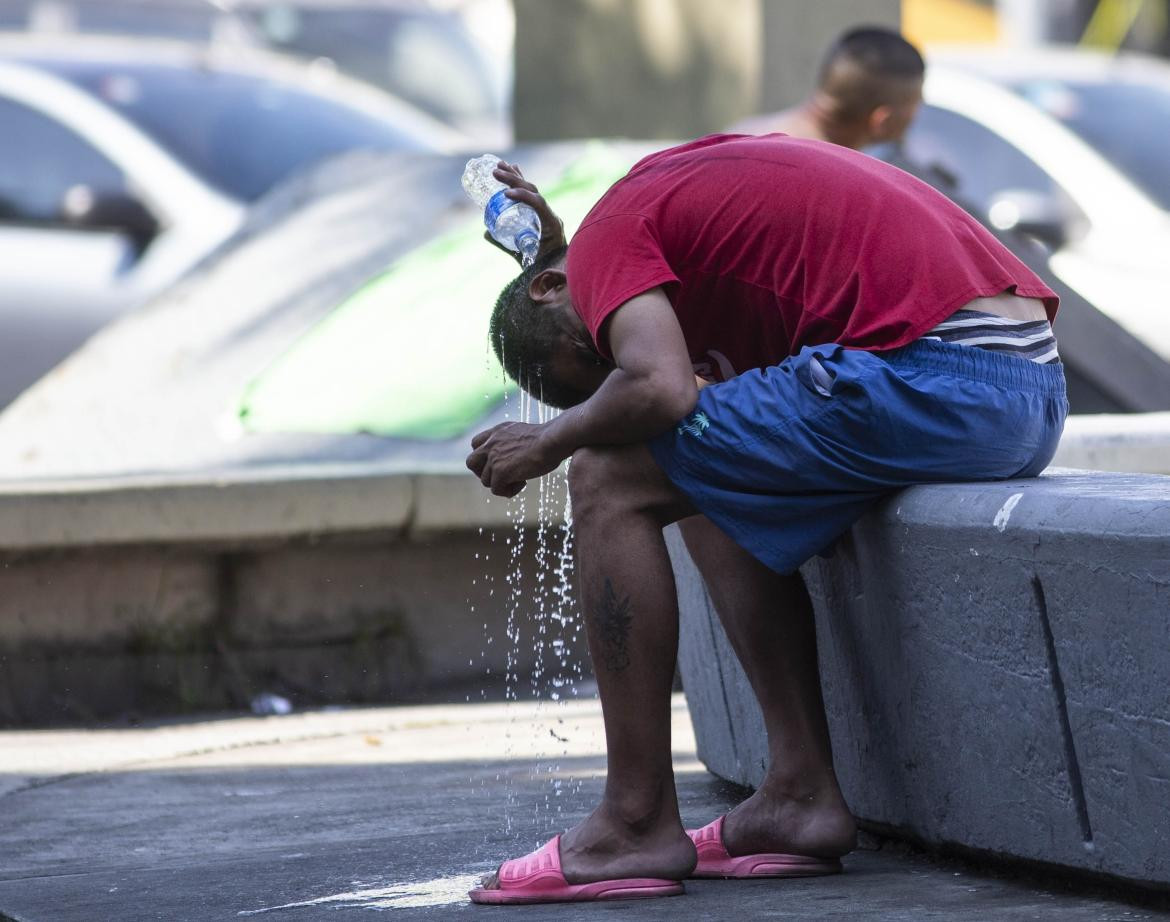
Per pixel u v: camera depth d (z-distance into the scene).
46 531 16.22
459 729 15.35
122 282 26.42
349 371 20.42
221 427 20.17
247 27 49.56
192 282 23.73
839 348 8.77
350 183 24.89
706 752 12.00
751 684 9.59
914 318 8.79
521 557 17.81
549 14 25.70
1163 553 7.54
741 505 8.82
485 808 11.72
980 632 8.57
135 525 16.44
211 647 17.03
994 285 9.01
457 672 17.66
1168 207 24.25
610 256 8.82
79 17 47.19
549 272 9.37
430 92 49.75
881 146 19.12
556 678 17.80
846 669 9.77
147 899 9.38
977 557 8.49
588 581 8.91
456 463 18.20
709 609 11.40
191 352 21.91
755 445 8.72
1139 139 25.34
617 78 24.94
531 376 9.52
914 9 63.91
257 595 17.20
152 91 28.64
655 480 8.85
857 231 8.90
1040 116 25.70
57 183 27.33
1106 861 8.05
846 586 9.62
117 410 21.20
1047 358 9.20
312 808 11.93
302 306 22.05
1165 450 13.84
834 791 9.34
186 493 16.59
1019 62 27.94
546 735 14.77
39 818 11.83
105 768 13.77
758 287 8.98
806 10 23.27
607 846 8.93
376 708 16.83
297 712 16.72
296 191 25.34
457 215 22.77
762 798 9.41
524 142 26.08
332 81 31.95
